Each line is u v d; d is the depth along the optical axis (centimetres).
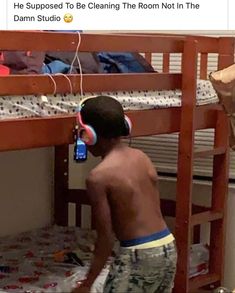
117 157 281
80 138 288
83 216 490
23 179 454
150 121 339
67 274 360
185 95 355
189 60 351
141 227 281
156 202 292
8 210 443
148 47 335
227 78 296
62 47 293
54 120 291
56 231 454
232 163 443
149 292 288
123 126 285
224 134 397
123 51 322
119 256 283
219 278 416
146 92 338
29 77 282
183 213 365
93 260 278
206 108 383
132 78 328
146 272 283
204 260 416
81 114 286
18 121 277
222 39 389
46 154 471
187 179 360
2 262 383
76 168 489
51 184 478
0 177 435
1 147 271
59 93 295
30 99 284
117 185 275
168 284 293
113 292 285
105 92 315
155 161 475
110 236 274
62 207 479
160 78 345
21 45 277
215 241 414
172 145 468
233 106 301
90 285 281
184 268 366
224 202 408
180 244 367
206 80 395
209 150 386
